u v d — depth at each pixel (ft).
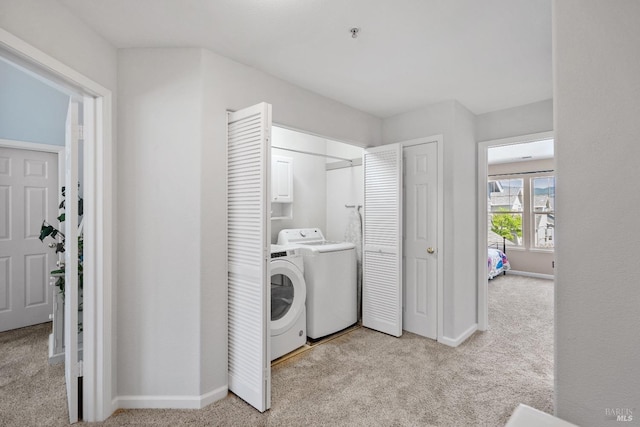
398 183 9.93
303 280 9.40
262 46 6.56
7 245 10.36
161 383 6.46
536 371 7.85
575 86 2.79
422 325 10.11
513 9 5.35
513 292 15.89
